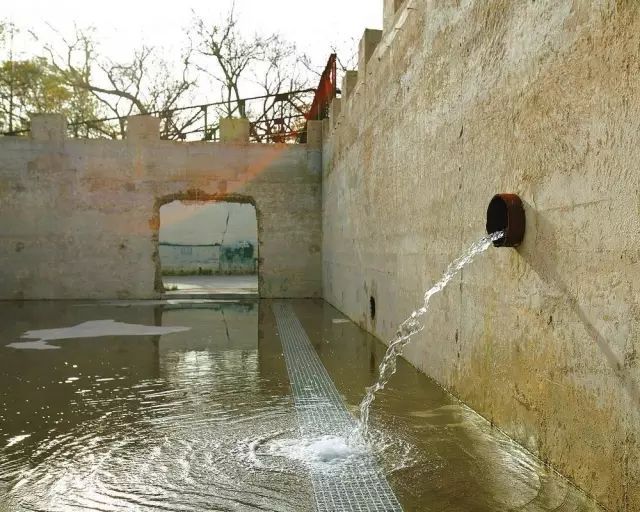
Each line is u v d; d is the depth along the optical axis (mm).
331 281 12664
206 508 2867
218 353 7047
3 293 13438
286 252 14312
